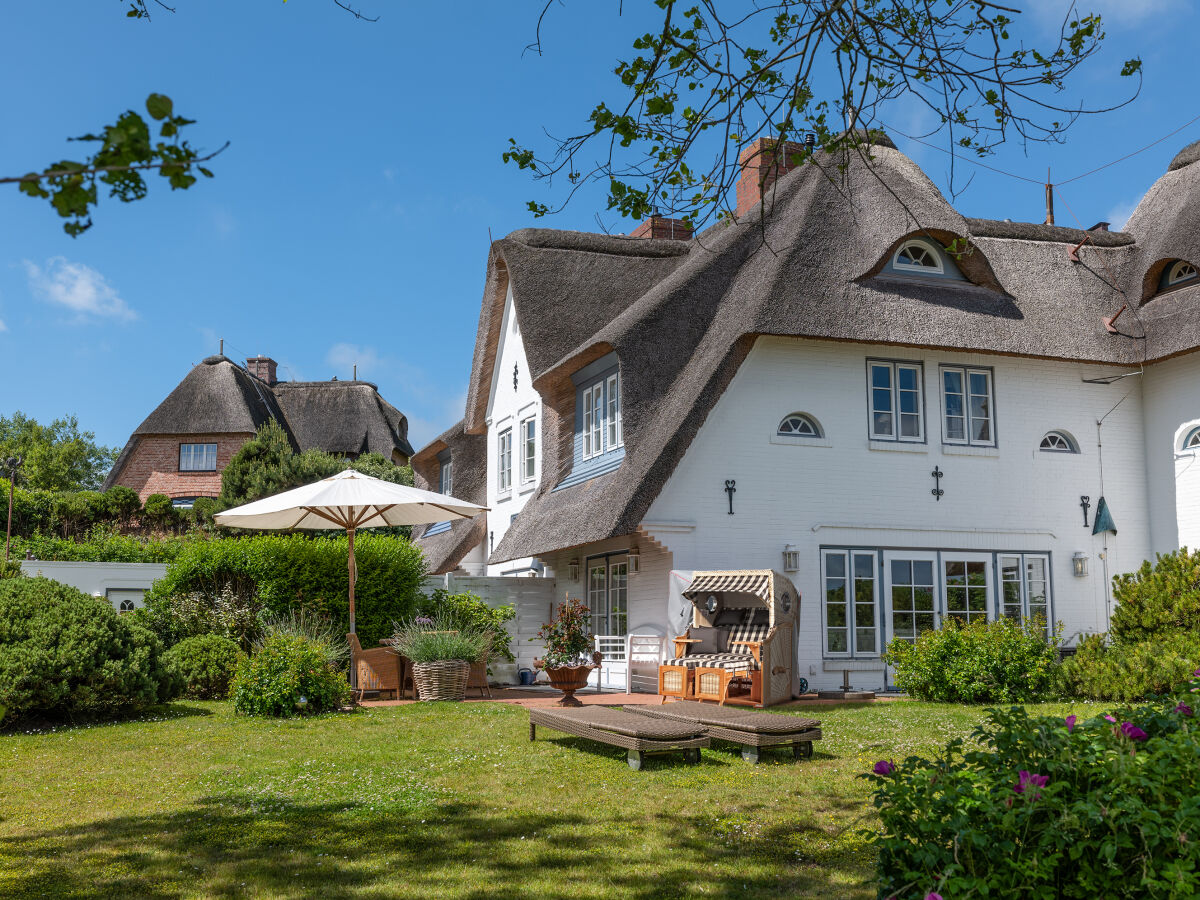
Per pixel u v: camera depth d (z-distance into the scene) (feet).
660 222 85.20
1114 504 61.05
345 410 154.20
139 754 31.37
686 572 51.88
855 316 54.75
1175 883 11.03
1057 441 61.52
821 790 25.55
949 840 12.72
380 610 55.26
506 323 84.64
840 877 18.39
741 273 61.21
